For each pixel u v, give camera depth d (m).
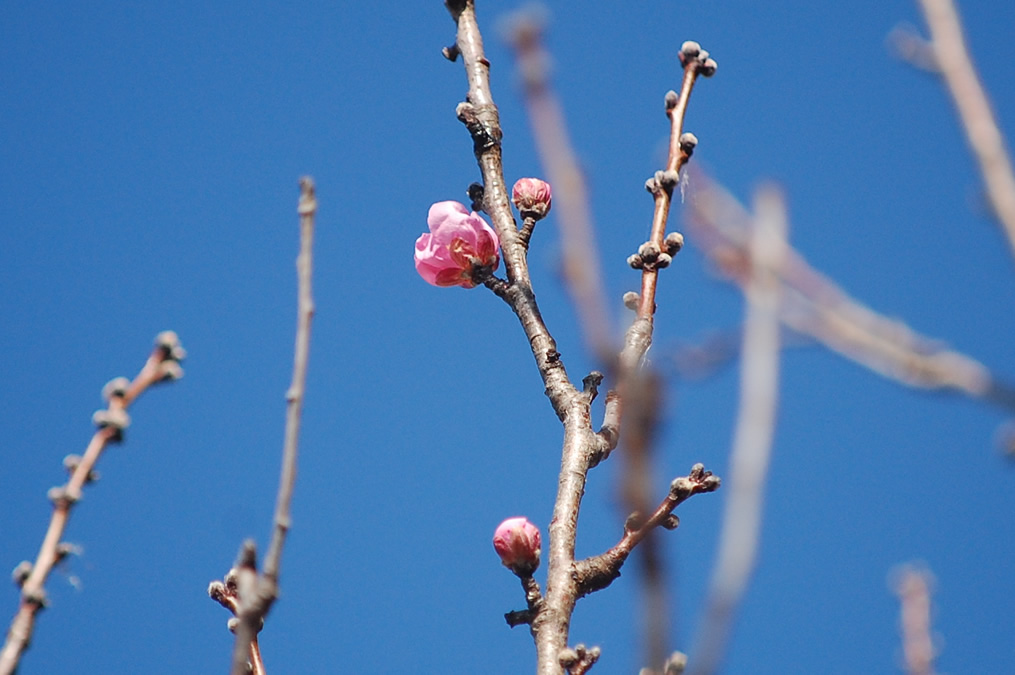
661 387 1.75
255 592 1.76
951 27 1.75
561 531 1.85
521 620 1.84
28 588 1.78
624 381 1.76
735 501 1.54
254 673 1.84
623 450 1.75
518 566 1.85
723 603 1.50
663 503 1.85
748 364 1.62
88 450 1.79
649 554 1.75
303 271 1.78
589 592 1.85
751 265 1.69
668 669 1.74
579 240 1.78
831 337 1.63
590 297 1.77
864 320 1.64
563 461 1.86
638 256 1.88
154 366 1.80
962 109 1.75
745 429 1.58
